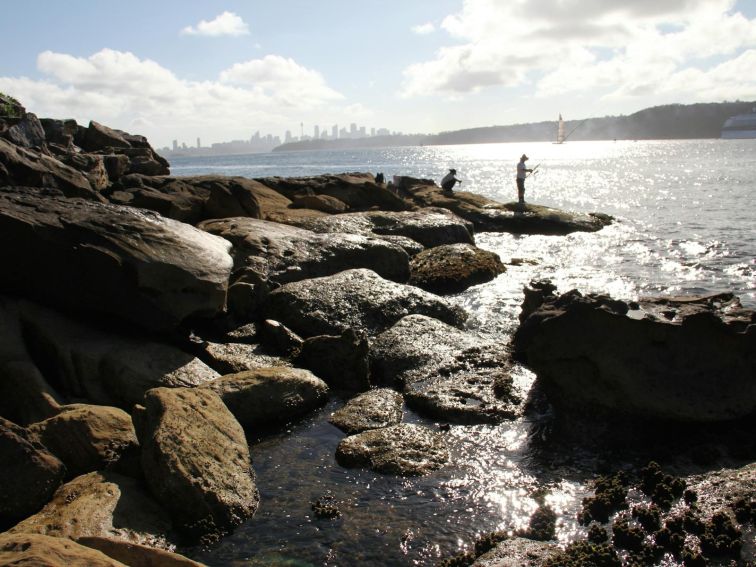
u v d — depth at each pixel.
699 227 29.52
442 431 9.69
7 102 28.70
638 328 9.77
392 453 8.70
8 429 7.23
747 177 61.03
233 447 8.29
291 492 8.00
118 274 11.33
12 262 11.28
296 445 9.34
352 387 11.59
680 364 9.59
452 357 12.12
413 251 21.25
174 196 21.36
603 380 9.73
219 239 13.98
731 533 6.49
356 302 14.28
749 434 8.94
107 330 11.54
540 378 10.66
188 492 7.24
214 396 9.07
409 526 7.20
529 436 9.40
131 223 12.27
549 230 29.83
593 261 23.00
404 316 14.13
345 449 8.87
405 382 11.45
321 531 7.15
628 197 46.88
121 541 6.20
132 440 8.38
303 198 26.31
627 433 9.32
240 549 6.86
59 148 28.09
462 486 8.03
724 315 10.19
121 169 29.14
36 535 5.14
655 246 25.33
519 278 20.25
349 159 185.50
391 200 29.61
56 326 11.02
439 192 35.06
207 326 13.51
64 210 12.35
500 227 30.75
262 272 16.44
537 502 7.60
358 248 18.09
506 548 6.44
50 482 7.23
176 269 11.71
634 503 7.38
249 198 21.33
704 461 8.31
